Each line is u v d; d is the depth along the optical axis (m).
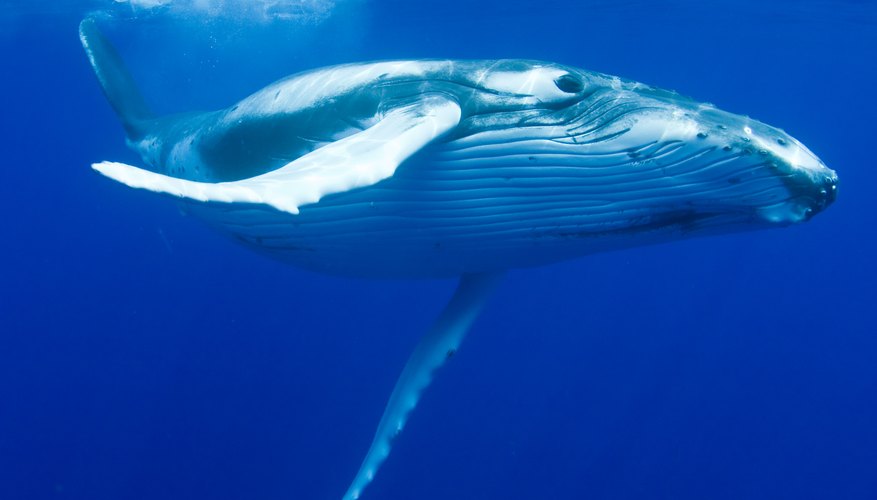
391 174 4.22
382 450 6.53
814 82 61.72
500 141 5.10
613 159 5.04
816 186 4.78
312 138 6.11
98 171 3.78
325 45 41.62
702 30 38.94
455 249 5.84
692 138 4.81
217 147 7.12
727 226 5.35
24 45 38.97
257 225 6.22
